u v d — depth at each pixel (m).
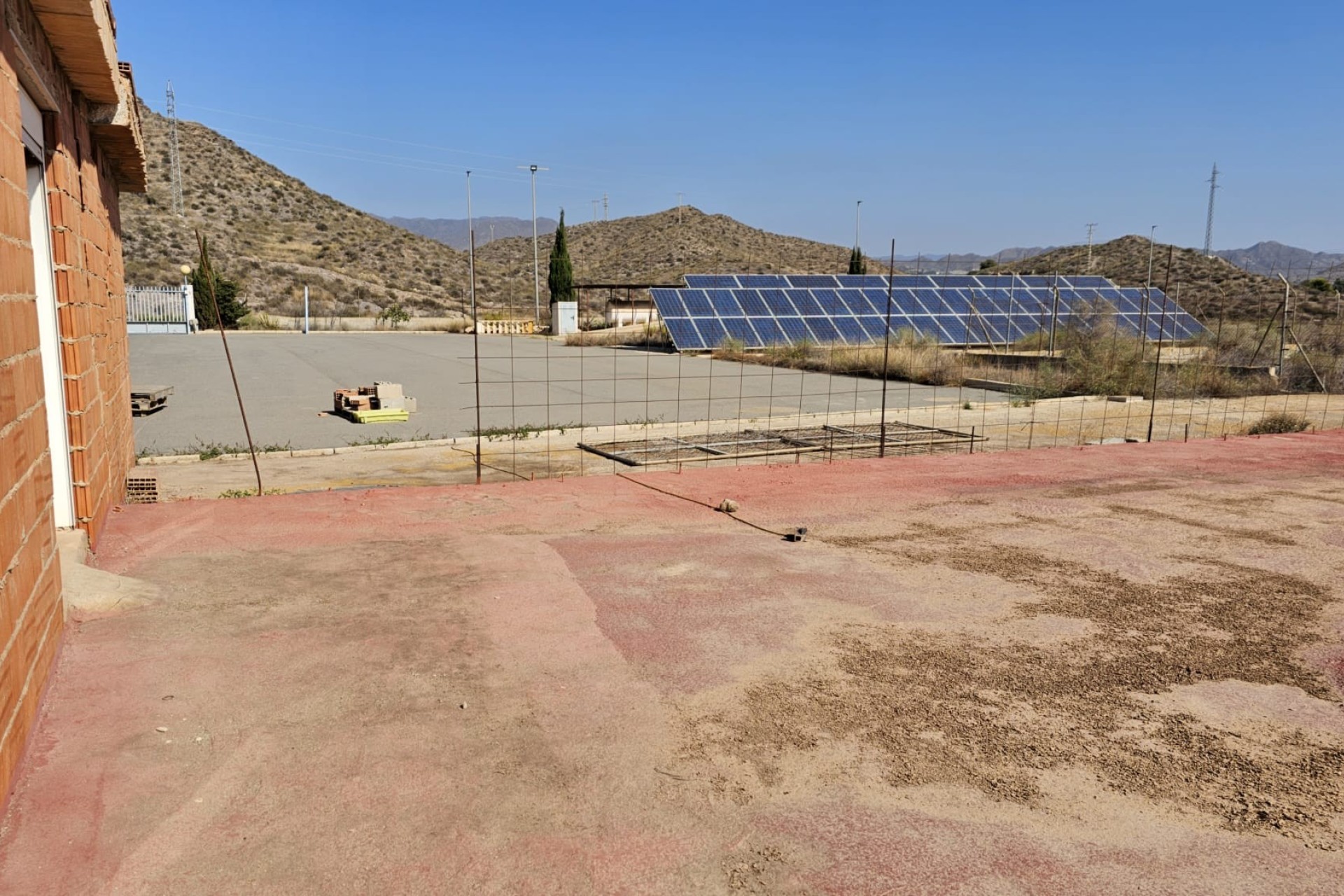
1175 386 19.08
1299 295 37.00
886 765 3.33
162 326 40.91
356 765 3.24
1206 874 2.70
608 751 3.39
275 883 2.57
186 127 85.81
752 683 4.05
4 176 3.18
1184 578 5.81
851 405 17.67
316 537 6.50
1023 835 2.90
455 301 67.94
